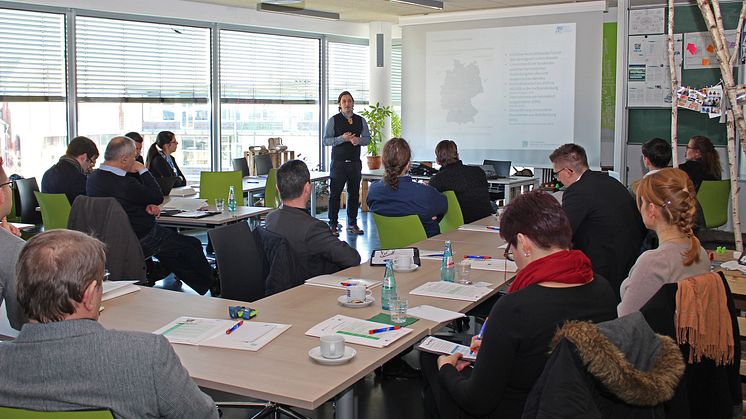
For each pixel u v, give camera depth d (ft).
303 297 9.88
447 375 7.45
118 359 5.22
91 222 14.78
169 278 21.17
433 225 15.76
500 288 10.61
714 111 22.38
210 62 30.96
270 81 33.42
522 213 6.99
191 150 30.91
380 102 36.35
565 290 6.68
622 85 24.21
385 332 8.16
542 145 31.91
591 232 12.68
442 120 34.01
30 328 5.28
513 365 6.70
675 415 6.82
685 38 23.09
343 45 36.37
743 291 10.49
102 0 26.61
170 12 28.60
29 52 25.39
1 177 8.52
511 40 32.01
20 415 5.16
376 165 34.73
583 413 5.11
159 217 18.26
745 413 10.74
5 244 7.96
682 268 8.15
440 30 33.55
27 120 25.58
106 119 27.86
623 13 23.86
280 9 28.37
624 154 24.47
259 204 27.48
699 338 7.46
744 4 11.84
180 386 5.44
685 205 8.25
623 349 5.33
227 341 7.88
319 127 35.91
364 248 25.61
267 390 6.52
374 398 12.30
